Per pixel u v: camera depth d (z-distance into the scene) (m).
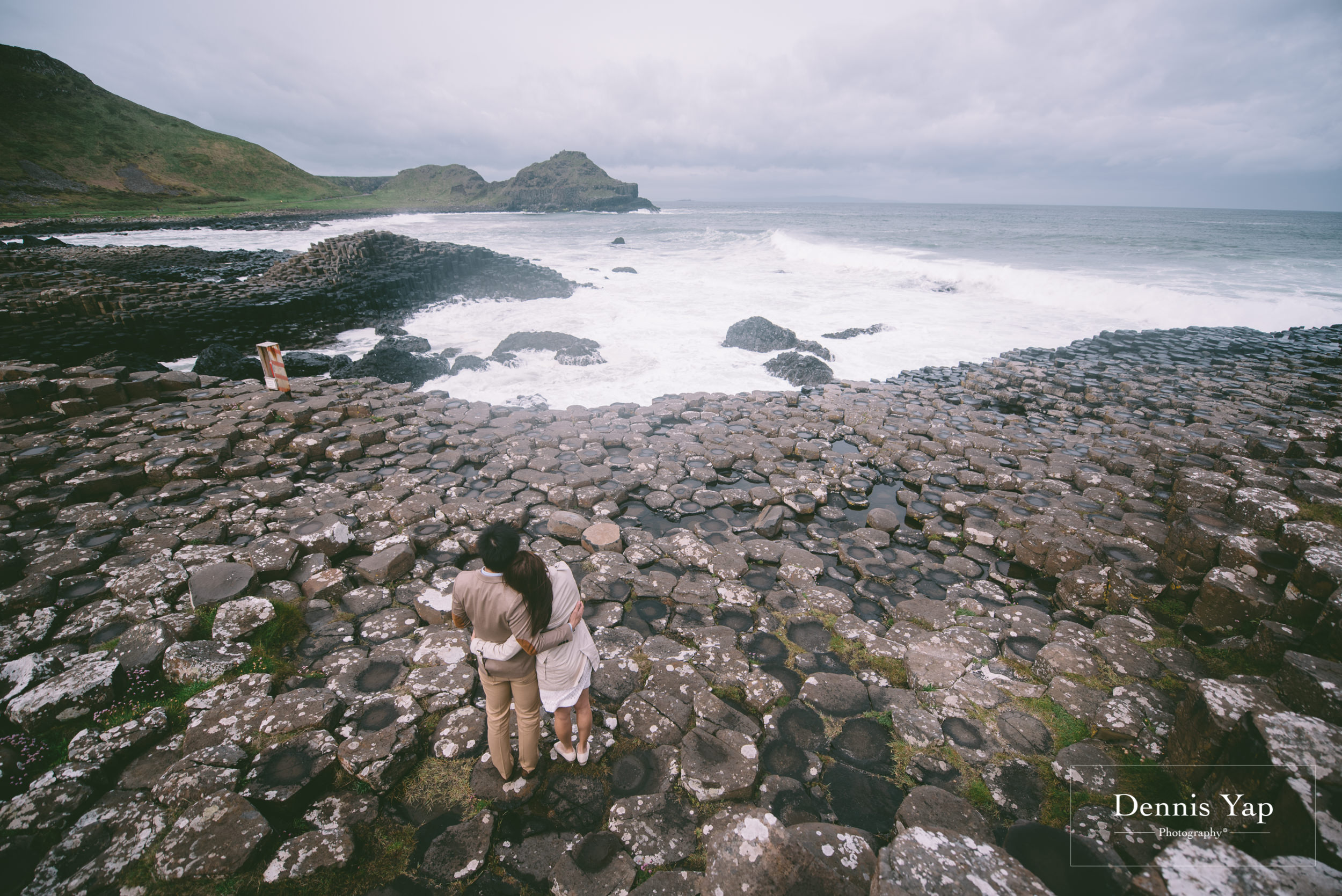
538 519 7.07
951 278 26.61
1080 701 4.26
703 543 6.37
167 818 3.34
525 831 3.38
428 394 11.66
